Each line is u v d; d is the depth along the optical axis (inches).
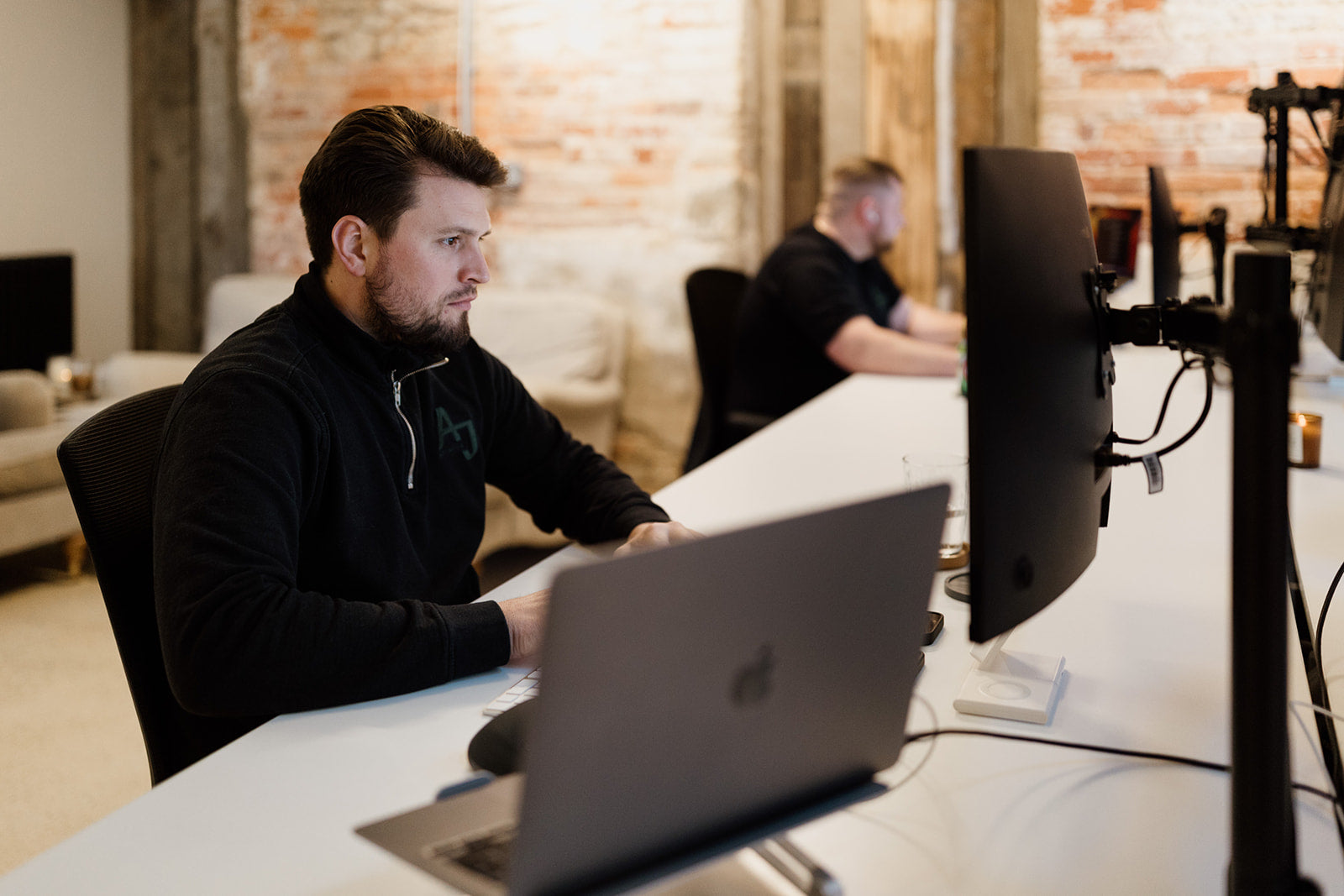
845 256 123.6
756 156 165.3
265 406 46.3
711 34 161.9
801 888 29.4
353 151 49.2
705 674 26.5
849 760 31.2
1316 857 31.1
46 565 140.6
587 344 163.3
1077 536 41.6
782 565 27.4
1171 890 30.0
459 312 52.2
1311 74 143.6
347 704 41.7
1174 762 36.8
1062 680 43.0
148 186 193.3
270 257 187.8
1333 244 72.5
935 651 46.1
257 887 30.4
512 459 63.4
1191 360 43.7
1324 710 38.0
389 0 175.3
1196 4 146.4
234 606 41.7
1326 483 68.6
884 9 157.8
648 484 174.6
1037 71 153.7
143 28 189.2
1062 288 39.4
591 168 169.9
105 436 49.0
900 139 159.6
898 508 29.8
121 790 85.5
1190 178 149.8
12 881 30.6
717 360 124.6
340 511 50.1
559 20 168.1
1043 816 33.5
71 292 180.5
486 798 31.5
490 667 43.9
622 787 26.0
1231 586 27.9
